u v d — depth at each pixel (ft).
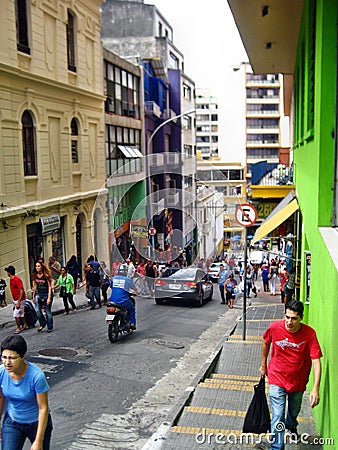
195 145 124.77
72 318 38.06
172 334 32.78
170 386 22.20
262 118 180.86
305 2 22.13
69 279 40.22
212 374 22.49
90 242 62.23
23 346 11.72
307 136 18.10
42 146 50.67
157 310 42.96
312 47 18.31
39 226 49.44
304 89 22.97
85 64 61.31
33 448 11.52
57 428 17.56
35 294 32.71
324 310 13.15
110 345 29.35
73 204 57.52
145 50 105.40
